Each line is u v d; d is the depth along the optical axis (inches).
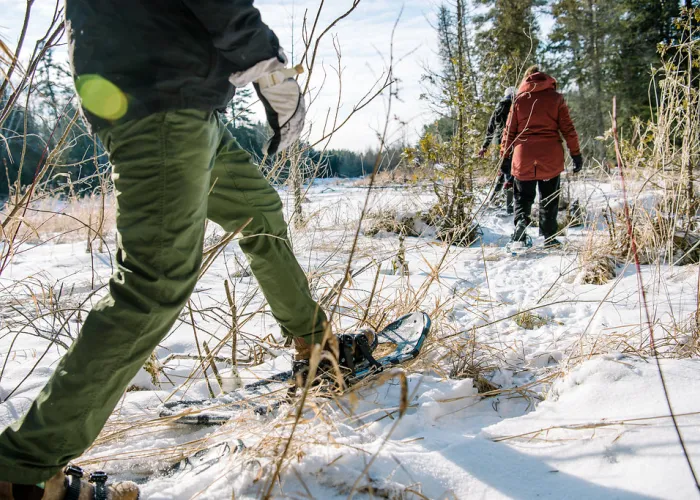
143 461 73.5
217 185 79.0
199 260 62.8
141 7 57.5
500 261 208.8
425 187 275.1
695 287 141.9
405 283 161.3
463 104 262.7
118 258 59.4
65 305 144.2
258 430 72.5
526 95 233.8
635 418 72.1
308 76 107.7
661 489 58.4
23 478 55.5
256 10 61.9
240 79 63.2
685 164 173.0
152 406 93.5
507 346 113.6
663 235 167.8
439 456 68.1
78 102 60.5
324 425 72.4
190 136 59.0
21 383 96.6
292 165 181.3
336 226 260.5
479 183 269.0
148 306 57.6
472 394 93.0
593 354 98.4
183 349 122.2
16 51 80.9
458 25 315.0
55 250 251.9
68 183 125.6
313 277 135.1
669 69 178.5
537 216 304.3
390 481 62.2
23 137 97.1
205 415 80.5
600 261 172.1
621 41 882.8
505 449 70.3
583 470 64.5
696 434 66.2
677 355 95.0
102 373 56.6
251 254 83.1
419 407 83.6
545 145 233.0
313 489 62.5
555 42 955.3
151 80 57.2
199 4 57.3
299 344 88.4
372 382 88.0
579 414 77.0
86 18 58.0
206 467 67.5
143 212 58.2
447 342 109.4
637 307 132.4
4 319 135.2
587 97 877.2
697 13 172.1
